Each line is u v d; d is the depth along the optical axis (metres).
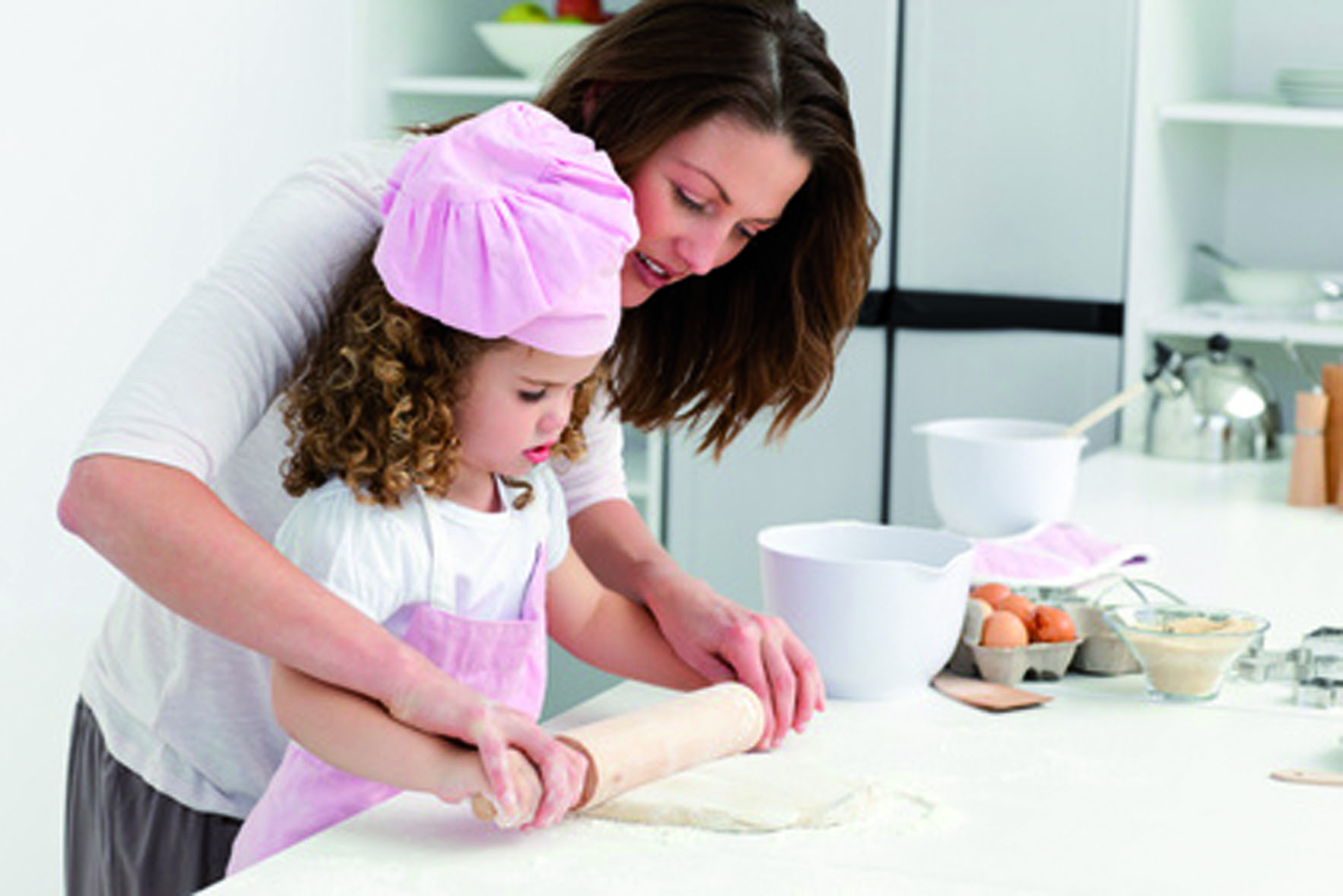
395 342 1.74
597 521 2.26
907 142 4.14
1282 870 1.66
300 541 1.80
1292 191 4.43
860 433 4.24
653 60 1.92
